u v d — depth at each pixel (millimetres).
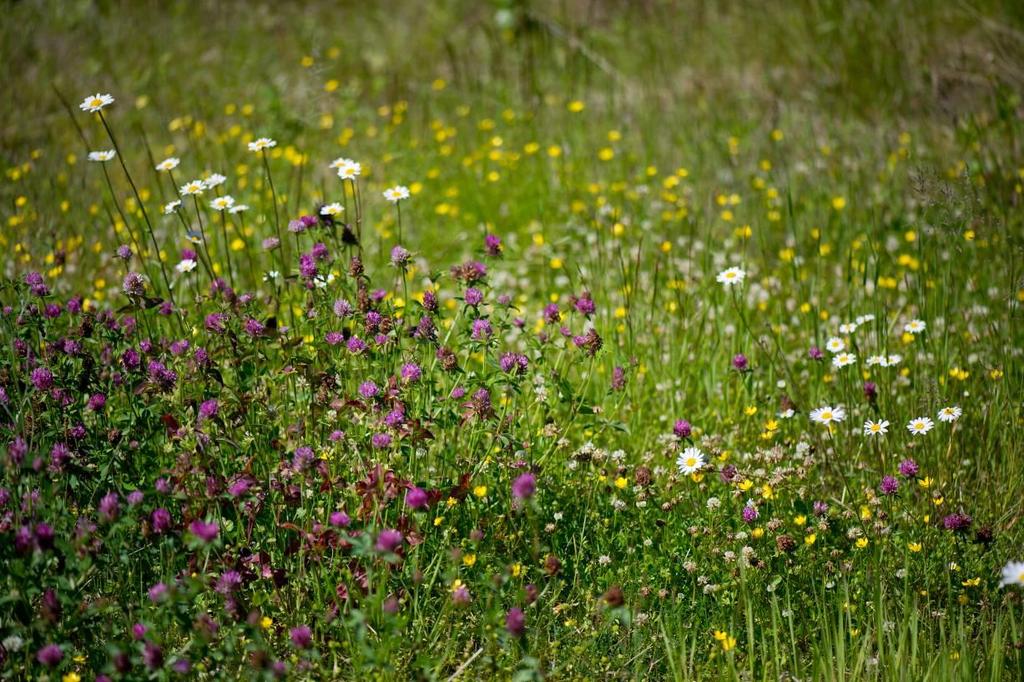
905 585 3992
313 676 3799
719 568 4250
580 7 11883
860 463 5008
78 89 10172
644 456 5184
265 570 3967
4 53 10523
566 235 7648
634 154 8664
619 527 4504
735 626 4074
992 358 5699
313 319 4621
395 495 3873
